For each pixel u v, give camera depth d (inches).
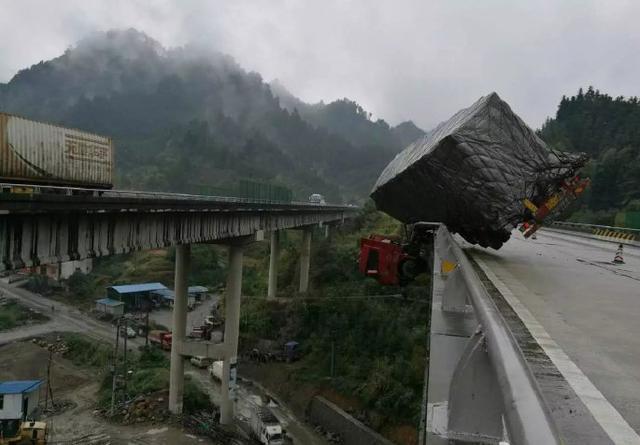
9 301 3250.5
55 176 859.4
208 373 2055.9
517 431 74.9
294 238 4101.9
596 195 3218.5
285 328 2153.1
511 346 111.3
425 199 754.8
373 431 1384.1
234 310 1529.3
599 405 155.6
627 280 519.5
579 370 198.2
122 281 3720.5
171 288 3703.3
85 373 2098.9
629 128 4389.8
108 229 863.7
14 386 1546.5
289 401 1742.1
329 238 3048.7
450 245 396.2
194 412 1587.1
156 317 3004.4
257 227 1710.1
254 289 2755.9
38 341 2472.9
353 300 2016.5
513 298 386.0
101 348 2298.2
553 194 673.6
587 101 5442.9
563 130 4741.6
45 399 1791.3
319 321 2064.5
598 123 4886.8
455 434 144.6
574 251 925.8
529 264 655.1
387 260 1037.8
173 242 1104.8
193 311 3051.2
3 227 637.9
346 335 1873.8
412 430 1302.9
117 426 1488.7
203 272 3996.1
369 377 1573.6
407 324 1700.3
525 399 81.4
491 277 509.0
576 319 310.2
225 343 1507.1
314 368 1828.2
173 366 1539.1
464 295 323.9
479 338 147.8
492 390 143.0
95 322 2893.7
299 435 1507.1
